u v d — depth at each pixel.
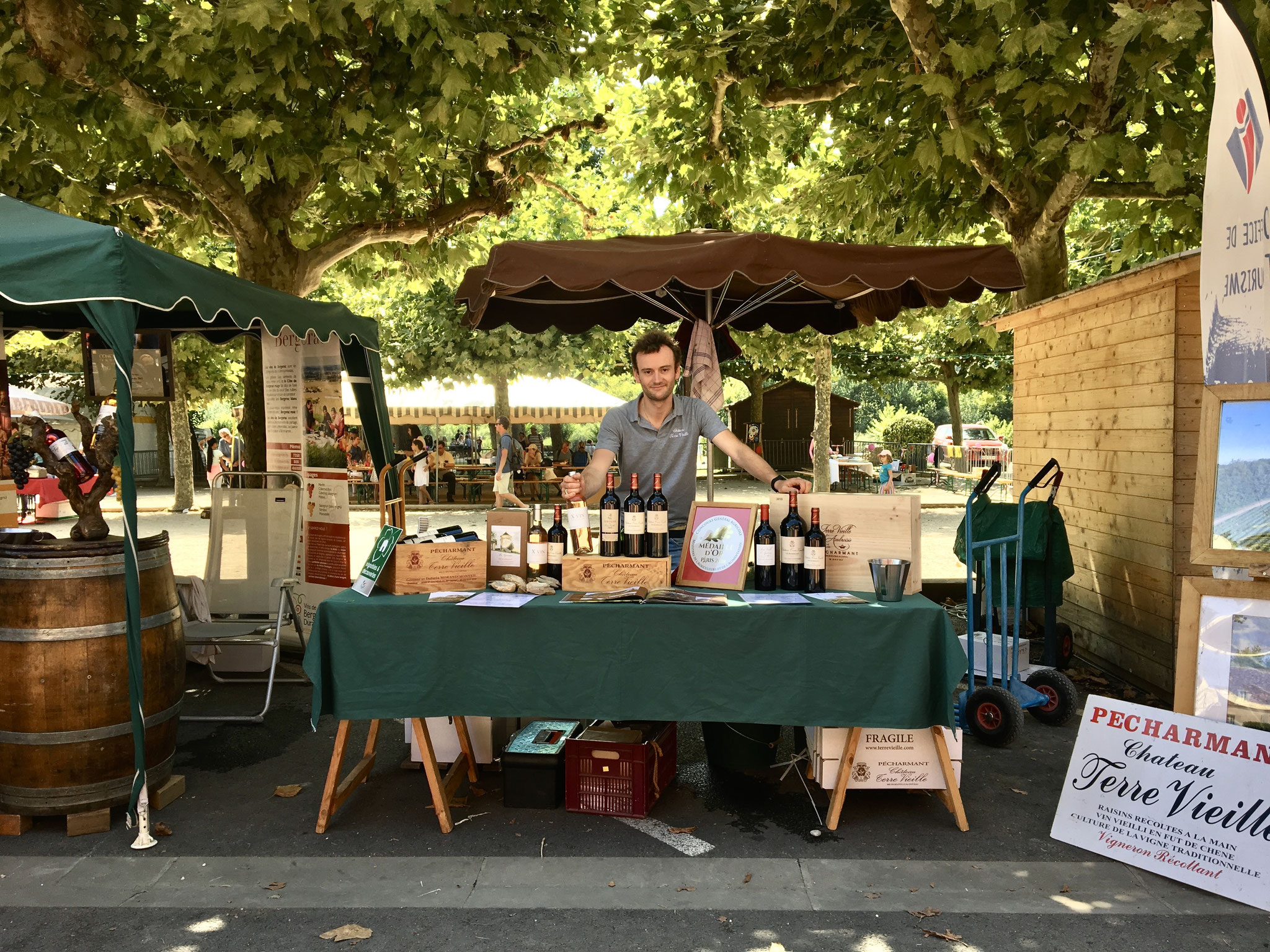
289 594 5.81
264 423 7.39
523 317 6.96
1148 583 5.52
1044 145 6.07
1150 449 5.48
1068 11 5.62
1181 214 6.46
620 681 3.50
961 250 4.82
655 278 4.55
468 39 6.45
